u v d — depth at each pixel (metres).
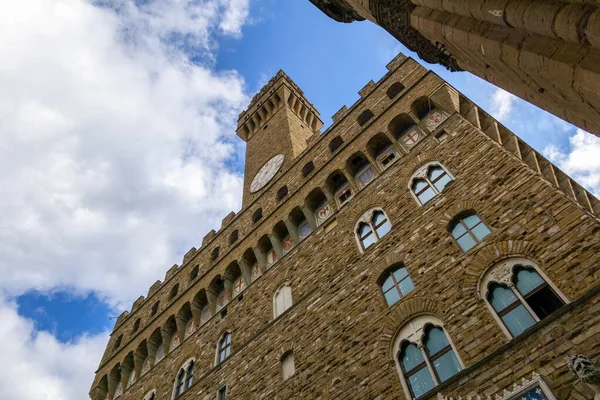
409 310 18.09
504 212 18.08
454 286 17.34
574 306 13.49
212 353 28.58
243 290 30.91
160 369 32.62
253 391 22.48
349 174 29.14
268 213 33.69
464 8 11.47
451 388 14.48
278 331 24.34
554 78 9.27
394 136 28.45
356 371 18.09
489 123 24.56
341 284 22.78
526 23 9.46
